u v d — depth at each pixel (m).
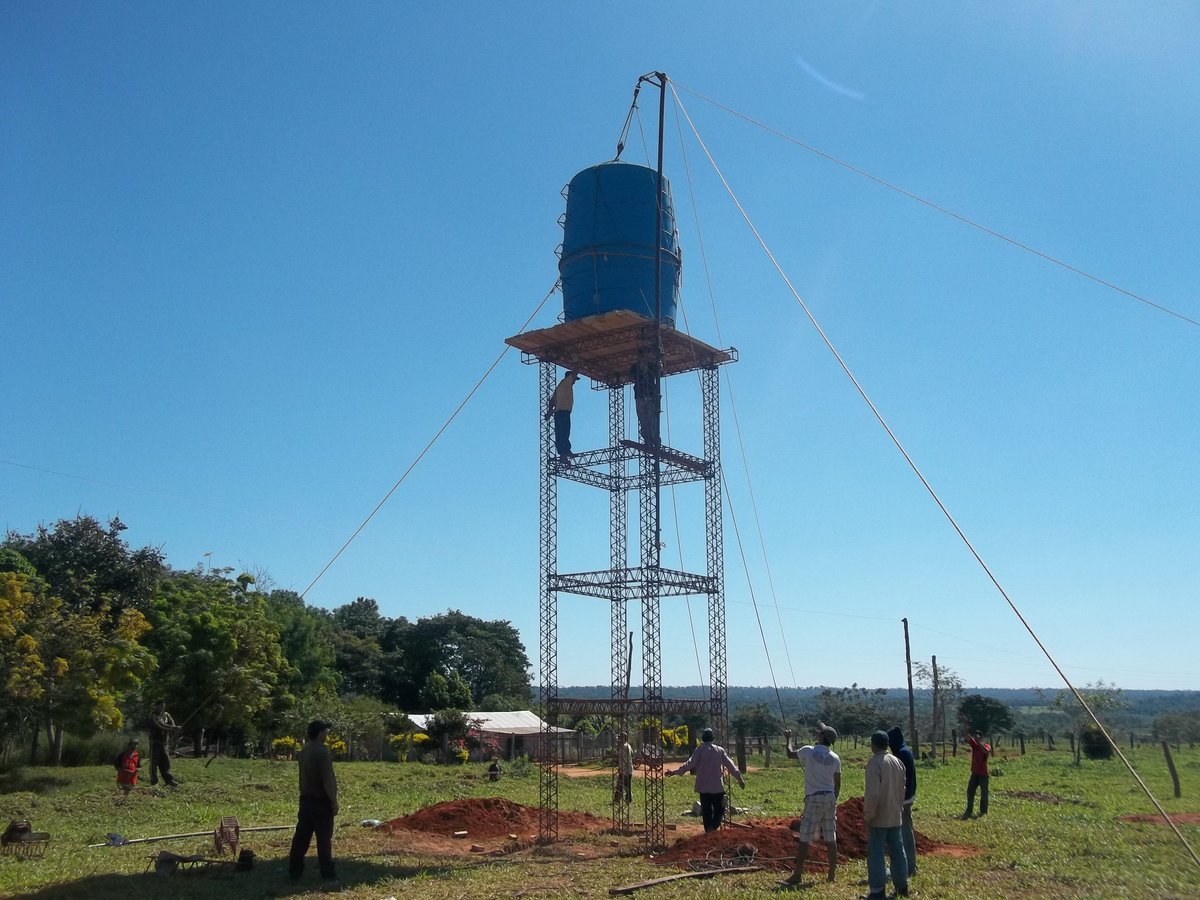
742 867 14.28
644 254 20.91
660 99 20.14
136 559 45.53
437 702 77.69
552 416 20.77
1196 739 61.19
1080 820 21.02
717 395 21.56
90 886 12.62
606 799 29.09
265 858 15.46
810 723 79.00
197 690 40.22
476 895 12.45
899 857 12.02
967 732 22.66
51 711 30.11
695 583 19.91
